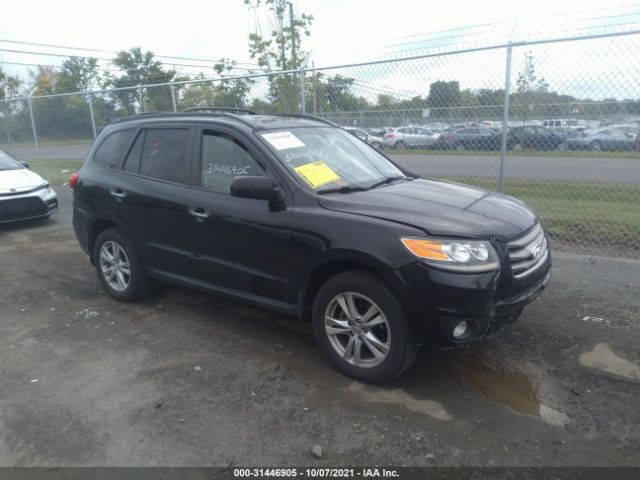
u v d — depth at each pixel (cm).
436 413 306
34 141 1384
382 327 328
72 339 419
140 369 367
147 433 293
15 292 535
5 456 278
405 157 736
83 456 276
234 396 329
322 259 333
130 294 484
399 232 308
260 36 1442
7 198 803
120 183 464
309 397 326
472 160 692
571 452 271
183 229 416
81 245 529
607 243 634
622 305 453
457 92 670
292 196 356
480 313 299
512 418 301
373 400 321
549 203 775
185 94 971
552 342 392
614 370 352
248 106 892
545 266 359
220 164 400
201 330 430
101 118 1206
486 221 330
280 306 370
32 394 338
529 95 621
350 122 768
